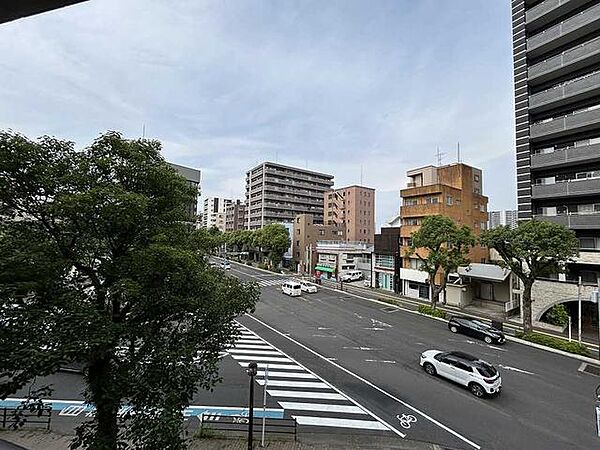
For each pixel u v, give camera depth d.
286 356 17.16
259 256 71.12
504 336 19.34
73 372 14.20
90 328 5.69
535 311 24.52
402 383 13.97
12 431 10.21
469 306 29.98
